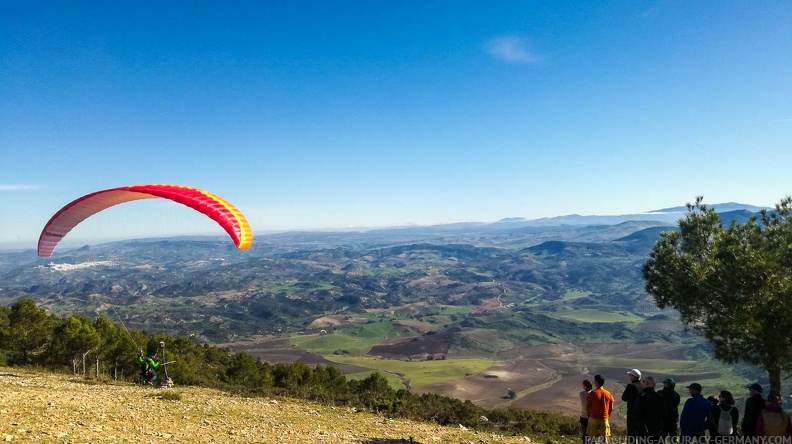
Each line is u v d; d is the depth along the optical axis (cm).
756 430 1027
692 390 1130
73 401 1559
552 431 2016
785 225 1541
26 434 1023
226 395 2255
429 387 15638
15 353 3403
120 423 1284
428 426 1848
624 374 16812
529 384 16038
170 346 3841
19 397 1497
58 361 3341
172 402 1812
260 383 3406
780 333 1338
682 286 1579
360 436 1507
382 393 2733
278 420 1653
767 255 1409
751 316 1382
